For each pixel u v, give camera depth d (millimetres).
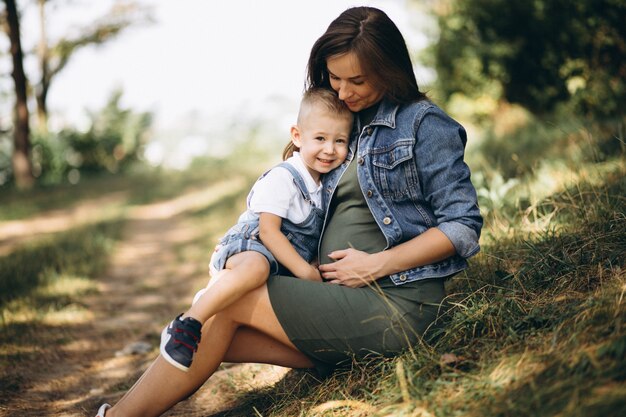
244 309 2318
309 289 2326
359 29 2328
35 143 20156
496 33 10578
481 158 6926
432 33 11703
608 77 8234
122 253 8398
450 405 1923
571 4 8664
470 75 11070
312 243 2580
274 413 2479
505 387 1899
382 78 2359
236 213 10508
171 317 4902
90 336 4367
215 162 25562
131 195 15992
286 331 2330
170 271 7008
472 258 3281
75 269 6480
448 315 2484
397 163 2367
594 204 3303
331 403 2238
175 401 2307
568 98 9625
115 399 3086
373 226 2447
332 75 2436
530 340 2141
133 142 24266
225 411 2736
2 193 15820
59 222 11773
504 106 10891
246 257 2324
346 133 2504
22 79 16469
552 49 9586
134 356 3914
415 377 2117
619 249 2596
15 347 3947
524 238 3365
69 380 3488
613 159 4488
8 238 9984
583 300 2264
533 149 6848
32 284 5602
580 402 1666
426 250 2303
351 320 2309
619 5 7980
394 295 2350
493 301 2486
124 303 5449
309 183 2531
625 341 1788
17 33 16094
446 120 2377
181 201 14820
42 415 2959
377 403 2148
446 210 2338
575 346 1944
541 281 2629
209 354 2295
